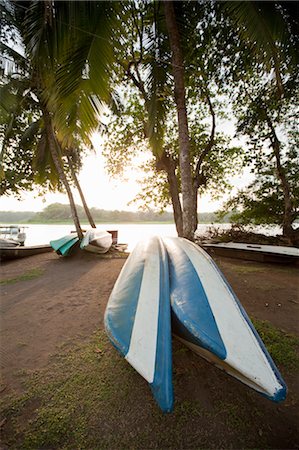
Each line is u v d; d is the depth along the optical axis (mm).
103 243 6625
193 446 1075
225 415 1221
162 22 3521
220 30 3920
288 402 1305
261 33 2479
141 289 1571
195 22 3615
